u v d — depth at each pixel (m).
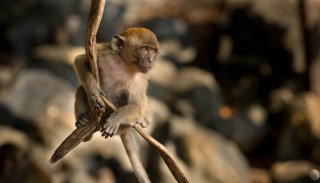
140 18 59.28
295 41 53.34
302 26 50.53
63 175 35.41
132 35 15.01
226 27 55.72
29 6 50.53
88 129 12.31
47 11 50.53
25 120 42.69
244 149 48.28
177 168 12.40
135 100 14.79
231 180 39.81
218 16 58.59
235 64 54.56
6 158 27.94
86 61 13.23
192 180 38.41
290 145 46.53
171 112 46.62
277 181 43.09
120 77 14.77
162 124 41.62
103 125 12.88
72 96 44.16
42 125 38.53
